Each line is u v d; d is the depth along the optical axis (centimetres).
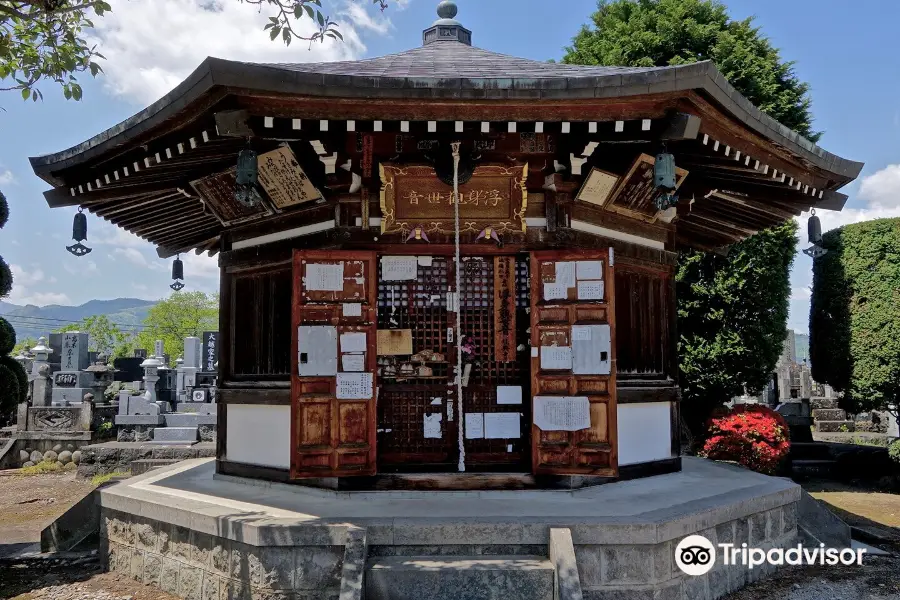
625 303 725
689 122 542
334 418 623
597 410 627
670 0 1353
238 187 572
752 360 1172
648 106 548
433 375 656
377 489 620
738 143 614
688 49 1302
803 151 634
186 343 2261
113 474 1302
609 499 596
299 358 628
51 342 2244
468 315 666
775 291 1183
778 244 1192
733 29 1336
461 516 521
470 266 668
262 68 481
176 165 655
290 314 692
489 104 530
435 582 464
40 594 588
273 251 693
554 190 645
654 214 727
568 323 634
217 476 732
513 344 657
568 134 597
